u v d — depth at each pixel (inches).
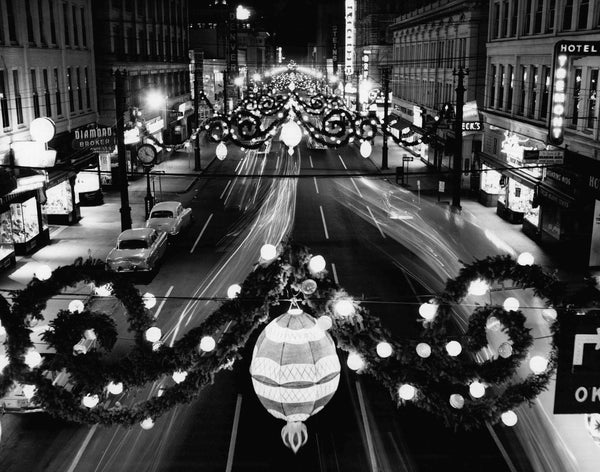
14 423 539.2
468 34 1834.4
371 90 2947.8
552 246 1089.4
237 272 976.3
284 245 324.5
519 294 862.5
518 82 1414.9
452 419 333.7
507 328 332.2
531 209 1197.1
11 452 497.0
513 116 1423.5
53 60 1381.6
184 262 1040.2
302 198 1633.9
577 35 1120.2
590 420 509.4
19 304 319.0
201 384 331.0
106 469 472.7
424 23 2386.8
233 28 3651.6
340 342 326.6
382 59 3371.1
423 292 876.0
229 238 1206.3
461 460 483.8
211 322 321.4
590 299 328.2
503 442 510.6
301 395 261.9
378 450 495.8
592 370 306.0
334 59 4931.1
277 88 3973.9
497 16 1594.5
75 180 1343.5
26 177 1071.0
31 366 322.3
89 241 1187.3
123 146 1132.5
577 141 1070.4
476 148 1792.6
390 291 880.9
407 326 745.0
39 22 1314.0
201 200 1610.5
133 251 935.7
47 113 1357.0
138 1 2151.8
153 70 2317.9
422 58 2438.5
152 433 524.1
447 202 1556.3
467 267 333.7
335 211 1460.4
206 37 3941.9
